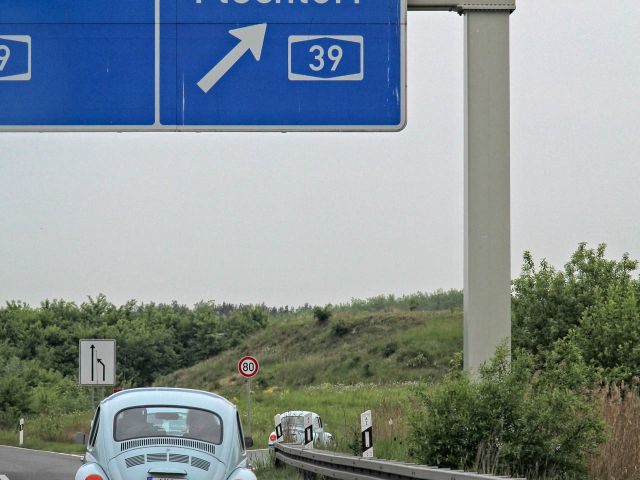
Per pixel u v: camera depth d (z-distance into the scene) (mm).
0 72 19188
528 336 34312
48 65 19188
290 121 19109
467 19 19797
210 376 148250
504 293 19562
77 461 45625
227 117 19109
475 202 19656
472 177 19703
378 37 19203
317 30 19188
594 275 35000
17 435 74438
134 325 188500
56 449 63750
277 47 19172
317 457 24250
